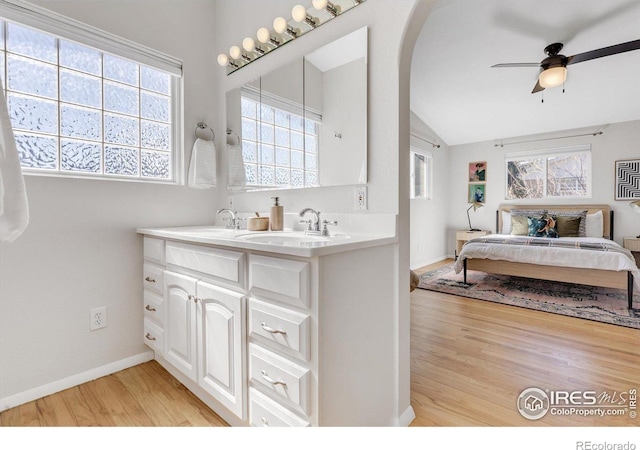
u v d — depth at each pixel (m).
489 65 3.58
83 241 1.77
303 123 1.75
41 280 1.64
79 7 1.72
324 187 1.67
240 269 1.26
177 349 1.64
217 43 2.34
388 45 1.39
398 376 1.41
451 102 4.52
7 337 1.55
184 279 1.57
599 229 4.39
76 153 1.78
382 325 1.33
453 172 6.06
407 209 1.44
